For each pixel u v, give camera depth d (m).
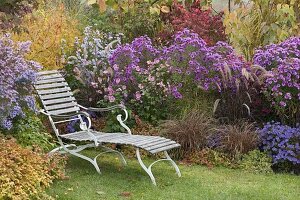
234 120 7.40
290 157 6.51
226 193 5.59
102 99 7.68
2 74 5.65
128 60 7.47
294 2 8.54
